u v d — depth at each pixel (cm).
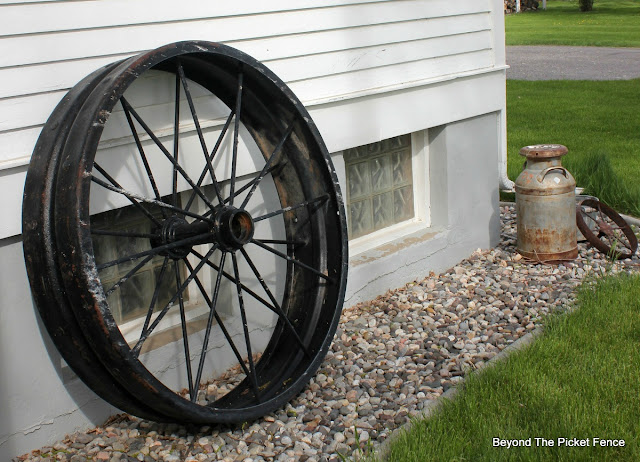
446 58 593
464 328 496
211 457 357
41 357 363
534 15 4006
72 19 359
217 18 425
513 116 1391
